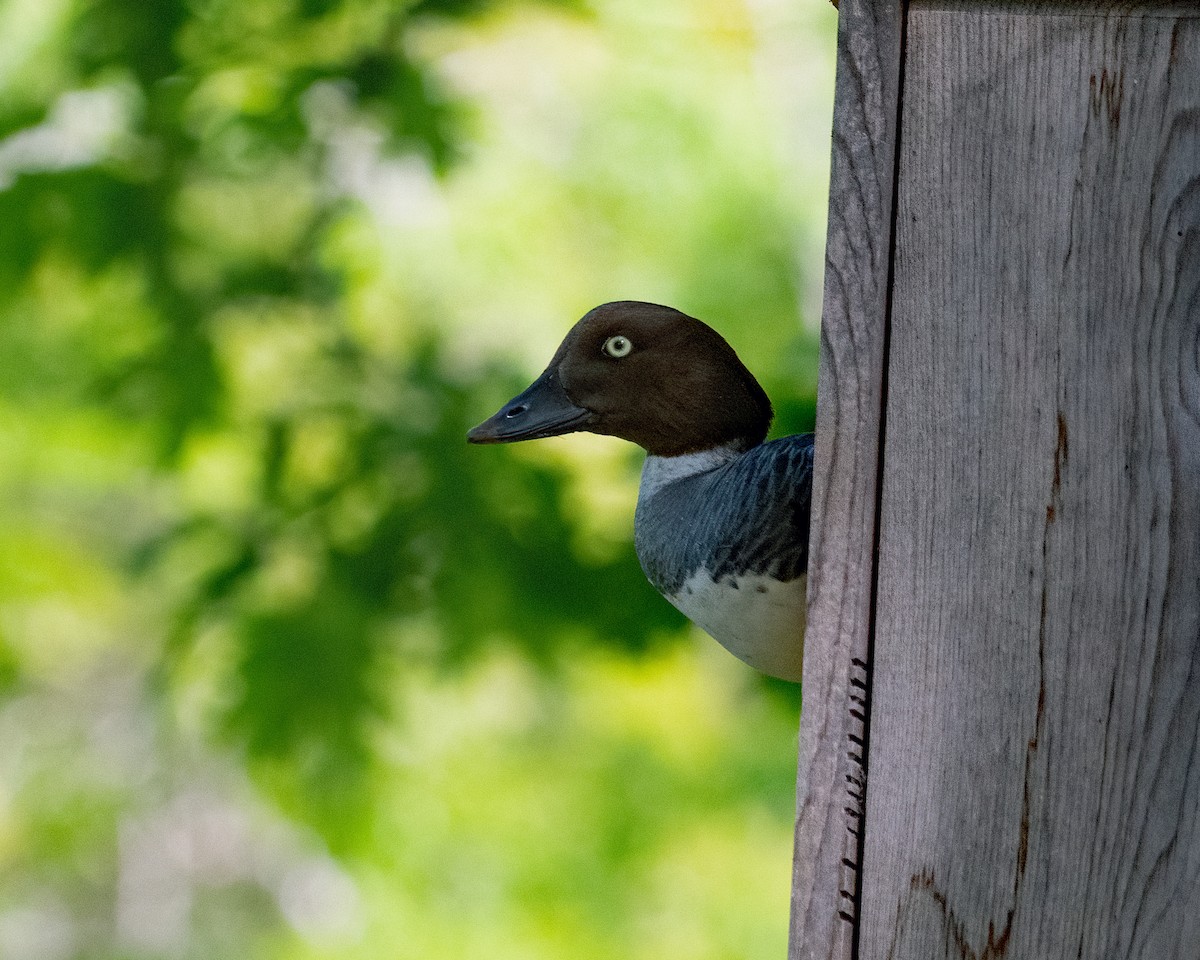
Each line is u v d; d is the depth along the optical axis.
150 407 10.55
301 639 9.74
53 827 17.89
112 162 10.46
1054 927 4.14
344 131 11.08
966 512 4.15
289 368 10.84
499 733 12.77
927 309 4.16
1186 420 3.98
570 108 13.95
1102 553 4.05
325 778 9.98
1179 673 4.00
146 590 11.53
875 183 4.18
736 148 13.94
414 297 12.50
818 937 4.35
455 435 10.23
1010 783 4.15
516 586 9.82
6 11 11.55
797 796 4.36
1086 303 4.05
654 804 12.78
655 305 5.67
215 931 21.28
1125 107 4.01
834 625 4.29
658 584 5.64
